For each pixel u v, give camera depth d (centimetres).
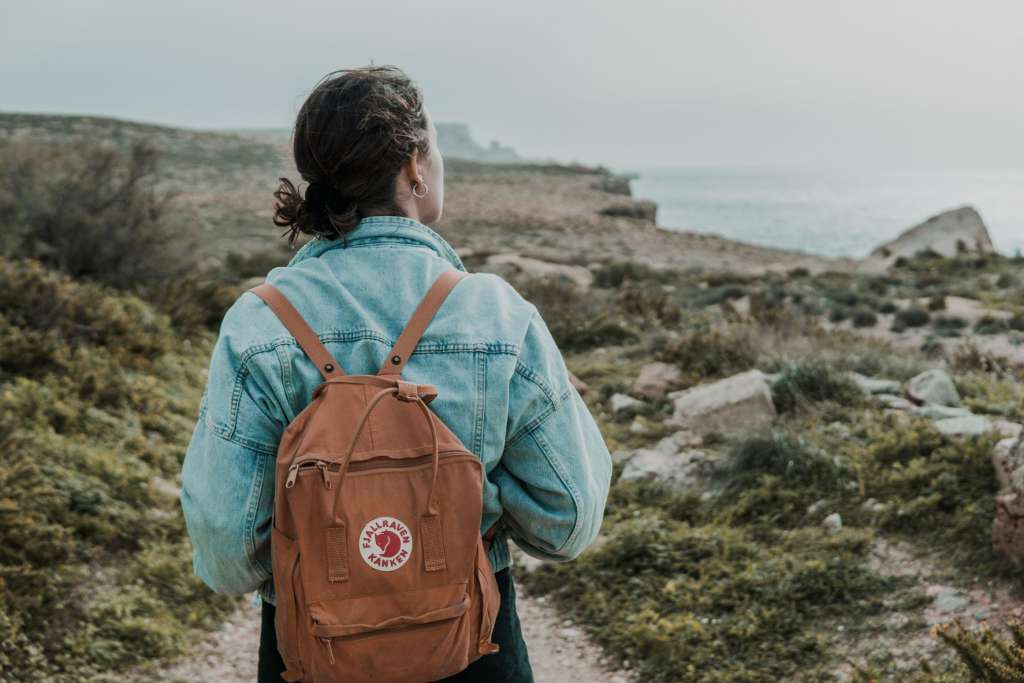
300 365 129
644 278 2341
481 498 124
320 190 140
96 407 723
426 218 152
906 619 407
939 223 3005
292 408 129
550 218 5147
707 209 12331
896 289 2041
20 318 821
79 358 798
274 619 139
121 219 1304
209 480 125
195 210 4038
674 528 555
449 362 131
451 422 129
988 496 482
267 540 128
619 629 454
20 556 457
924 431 574
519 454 136
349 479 119
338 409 123
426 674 122
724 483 606
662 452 701
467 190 6656
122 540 525
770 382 794
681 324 1316
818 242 7088
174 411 806
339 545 117
